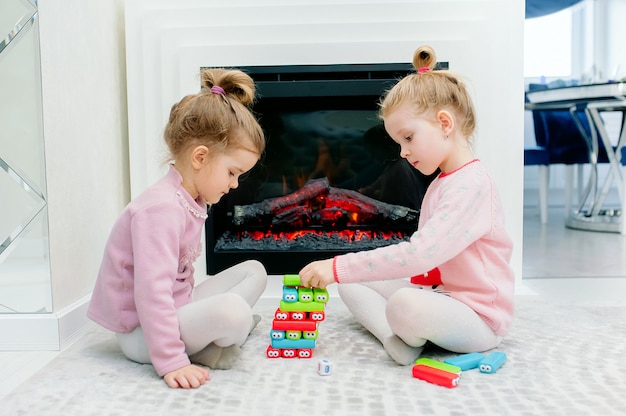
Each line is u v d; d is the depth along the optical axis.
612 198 4.83
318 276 1.17
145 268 1.06
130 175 1.90
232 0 1.83
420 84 1.24
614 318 1.49
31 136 1.30
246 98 1.26
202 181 1.18
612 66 4.62
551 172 4.83
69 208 1.43
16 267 1.32
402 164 1.90
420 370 1.07
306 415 0.90
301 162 1.92
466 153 1.28
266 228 1.94
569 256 2.53
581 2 4.64
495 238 1.23
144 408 0.94
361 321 1.34
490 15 1.79
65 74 1.42
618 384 1.03
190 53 1.78
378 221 1.93
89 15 1.61
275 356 1.20
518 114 1.80
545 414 0.90
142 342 1.15
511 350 1.24
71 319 1.38
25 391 1.02
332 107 1.87
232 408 0.93
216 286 1.38
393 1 1.81
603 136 3.36
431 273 1.34
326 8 1.81
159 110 1.83
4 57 1.27
